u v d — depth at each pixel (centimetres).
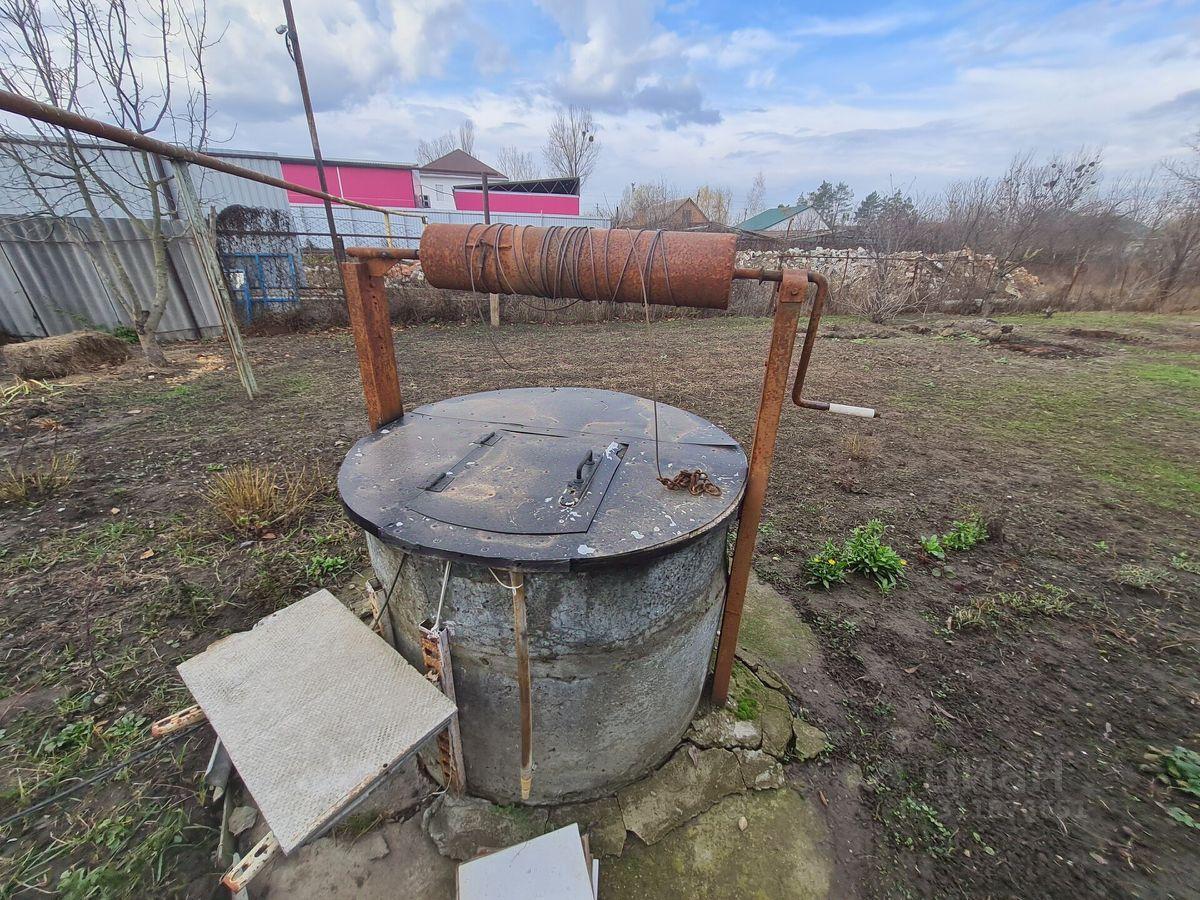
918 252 1350
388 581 154
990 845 154
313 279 1027
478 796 162
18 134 588
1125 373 694
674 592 142
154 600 239
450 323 989
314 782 105
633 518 131
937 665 221
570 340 862
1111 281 1359
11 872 138
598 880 140
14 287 690
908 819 161
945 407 557
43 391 513
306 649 140
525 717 132
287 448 408
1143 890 143
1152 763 178
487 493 140
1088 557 298
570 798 161
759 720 188
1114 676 217
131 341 742
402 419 193
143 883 137
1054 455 437
